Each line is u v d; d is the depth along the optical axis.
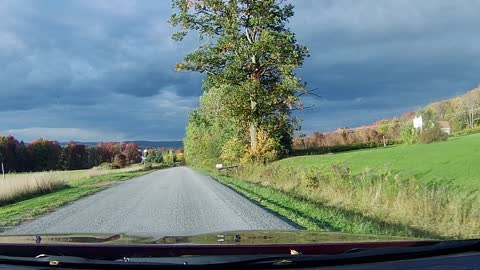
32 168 131.38
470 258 2.73
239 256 2.66
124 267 2.60
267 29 45.16
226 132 62.25
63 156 145.00
